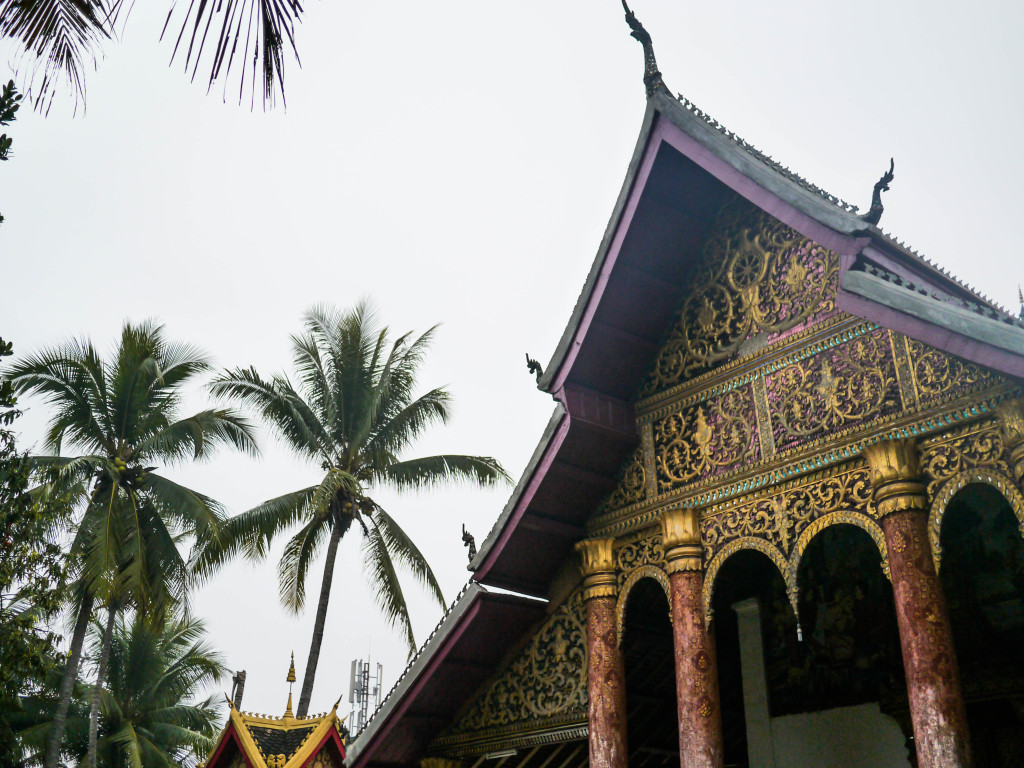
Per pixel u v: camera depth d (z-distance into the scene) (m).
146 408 29.02
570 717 13.53
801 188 11.64
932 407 10.41
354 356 29.36
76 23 4.56
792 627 14.70
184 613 28.92
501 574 14.06
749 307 12.88
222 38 4.32
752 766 14.45
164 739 41.81
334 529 28.77
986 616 13.18
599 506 13.83
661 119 13.06
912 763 13.08
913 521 10.16
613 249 13.34
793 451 11.59
